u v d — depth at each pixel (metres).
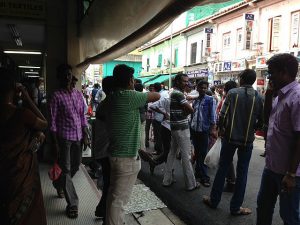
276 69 2.77
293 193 2.70
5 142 2.34
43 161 6.34
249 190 5.69
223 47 20.64
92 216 4.03
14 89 2.48
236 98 4.37
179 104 5.37
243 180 4.49
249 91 4.38
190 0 1.98
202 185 5.92
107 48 4.08
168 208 4.84
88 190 4.96
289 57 2.74
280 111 2.77
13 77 2.45
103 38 4.24
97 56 4.79
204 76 22.28
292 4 14.77
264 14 16.62
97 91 15.48
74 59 6.63
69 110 3.98
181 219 4.48
